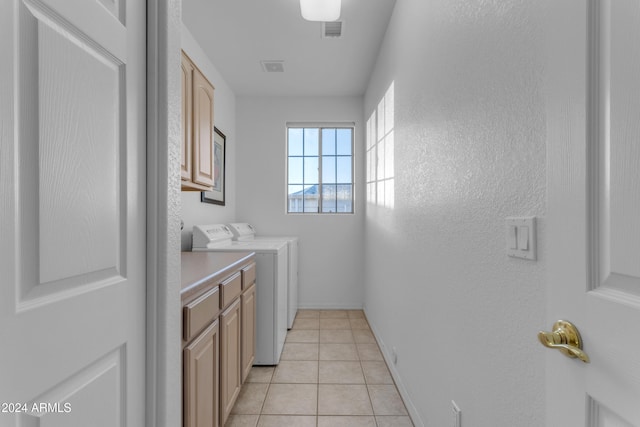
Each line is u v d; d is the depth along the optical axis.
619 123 0.48
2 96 0.48
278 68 3.28
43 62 0.55
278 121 4.02
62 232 0.59
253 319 2.38
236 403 2.05
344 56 3.04
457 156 1.28
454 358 1.29
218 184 3.38
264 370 2.48
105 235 0.71
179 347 1.00
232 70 3.33
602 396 0.51
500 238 0.97
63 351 0.59
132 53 0.82
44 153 0.55
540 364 0.79
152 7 0.89
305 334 3.21
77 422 0.63
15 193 0.50
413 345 1.85
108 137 0.72
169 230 0.92
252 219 4.02
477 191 1.11
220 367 1.59
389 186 2.50
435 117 1.52
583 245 0.55
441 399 1.42
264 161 4.02
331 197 4.12
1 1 0.48
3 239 0.48
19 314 0.50
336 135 4.11
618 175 0.49
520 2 0.87
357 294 4.03
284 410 1.97
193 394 1.22
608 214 0.51
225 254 2.30
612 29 0.50
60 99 0.59
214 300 1.49
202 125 2.06
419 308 1.74
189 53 2.66
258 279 2.58
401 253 2.12
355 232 4.02
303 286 4.04
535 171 0.81
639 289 0.46
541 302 0.78
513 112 0.91
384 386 2.24
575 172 0.56
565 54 0.59
